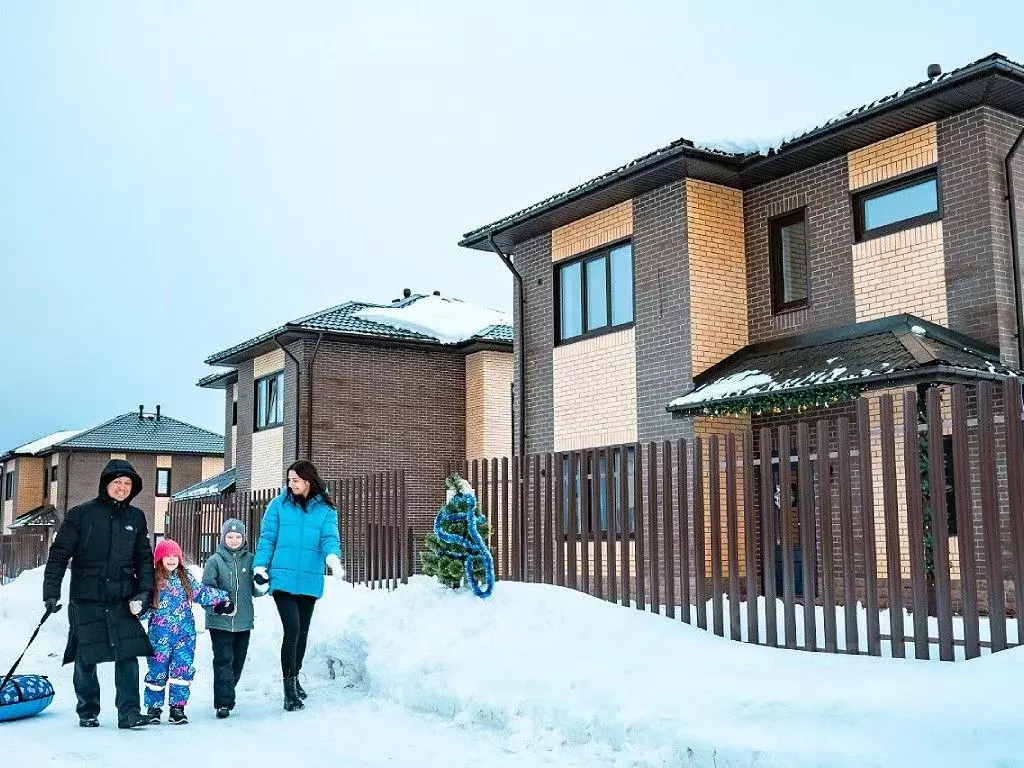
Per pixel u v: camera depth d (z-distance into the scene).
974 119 11.89
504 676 7.09
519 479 10.75
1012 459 6.25
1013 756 4.54
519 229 16.97
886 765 4.70
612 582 9.30
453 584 9.12
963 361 10.76
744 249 14.83
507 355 24.69
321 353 23.05
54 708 8.02
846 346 12.42
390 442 23.62
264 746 6.35
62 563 7.07
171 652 7.34
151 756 6.06
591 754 5.79
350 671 8.70
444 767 5.70
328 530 7.96
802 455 7.45
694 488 8.36
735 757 5.15
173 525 21.39
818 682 6.04
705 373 14.06
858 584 11.20
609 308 15.80
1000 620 6.22
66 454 41.22
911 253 12.50
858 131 12.68
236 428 26.22
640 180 14.54
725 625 8.46
